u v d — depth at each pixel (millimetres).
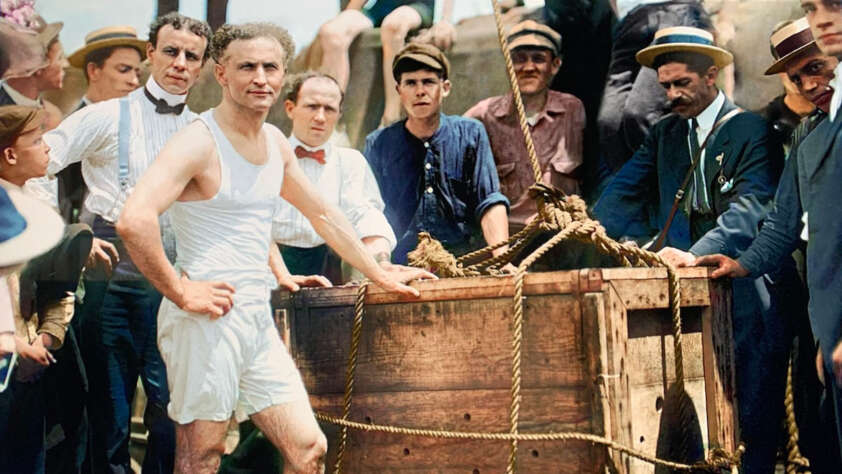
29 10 4852
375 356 3402
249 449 4320
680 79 4414
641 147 4594
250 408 3168
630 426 3004
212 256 3080
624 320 3008
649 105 4590
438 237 4738
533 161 3945
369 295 3430
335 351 3512
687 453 3270
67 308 3947
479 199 4723
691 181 4402
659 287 3182
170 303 3102
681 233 4434
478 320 3205
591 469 2971
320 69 5156
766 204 4152
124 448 4195
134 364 4184
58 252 3908
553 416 3062
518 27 4848
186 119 4211
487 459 3162
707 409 3418
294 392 3186
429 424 3283
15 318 3844
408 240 4746
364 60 5129
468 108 4973
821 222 3705
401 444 3330
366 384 3414
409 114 4773
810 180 3754
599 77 4750
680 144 4453
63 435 4156
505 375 3146
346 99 5121
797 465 3971
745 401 4172
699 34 4410
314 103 4301
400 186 4777
